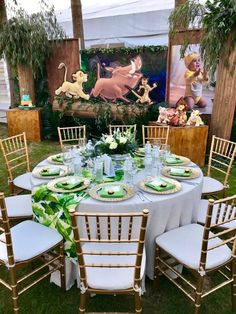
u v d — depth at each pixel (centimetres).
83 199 177
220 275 209
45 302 187
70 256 185
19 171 402
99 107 502
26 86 539
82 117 526
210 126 426
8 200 237
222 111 403
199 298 164
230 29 345
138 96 492
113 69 496
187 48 426
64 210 178
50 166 238
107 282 150
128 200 176
